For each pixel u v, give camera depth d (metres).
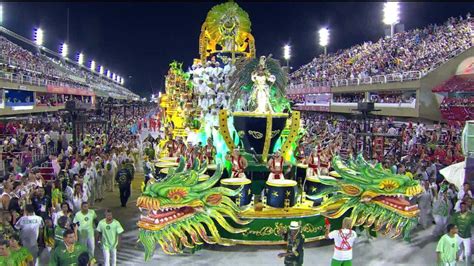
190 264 11.13
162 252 12.09
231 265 11.08
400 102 36.81
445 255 9.49
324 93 52.50
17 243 7.59
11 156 19.25
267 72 13.90
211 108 18.72
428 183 14.59
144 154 24.78
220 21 19.67
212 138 16.11
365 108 20.91
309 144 16.42
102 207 17.16
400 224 12.22
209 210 11.12
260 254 11.90
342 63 58.84
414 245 12.80
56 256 7.66
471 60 33.09
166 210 10.73
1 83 34.94
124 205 17.17
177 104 26.70
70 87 59.94
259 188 13.23
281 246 12.47
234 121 13.58
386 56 47.66
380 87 39.12
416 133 25.48
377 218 12.23
